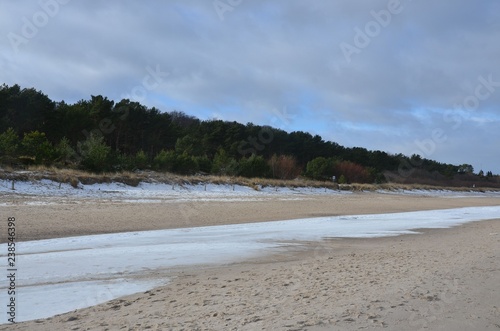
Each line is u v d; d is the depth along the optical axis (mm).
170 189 35969
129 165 38406
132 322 6512
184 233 18078
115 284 9602
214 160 51219
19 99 40719
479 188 90688
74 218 19797
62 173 31234
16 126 41094
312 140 73812
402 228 22094
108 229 17938
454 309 6645
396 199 48938
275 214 26938
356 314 6277
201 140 58906
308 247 15438
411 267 10531
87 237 15930
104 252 13344
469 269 10016
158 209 25094
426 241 17094
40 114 42125
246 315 6500
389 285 8328
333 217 26828
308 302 7172
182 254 13445
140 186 34844
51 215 20016
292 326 5758
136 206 25531
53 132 43344
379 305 6781
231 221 22688
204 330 5824
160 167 43312
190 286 9297
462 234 19812
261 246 15406
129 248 14211
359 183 63969
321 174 60531
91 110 45688
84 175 32000
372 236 18719
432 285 8266
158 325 6230
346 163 66312
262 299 7598
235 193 39000
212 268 11562
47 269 10875
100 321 6699
